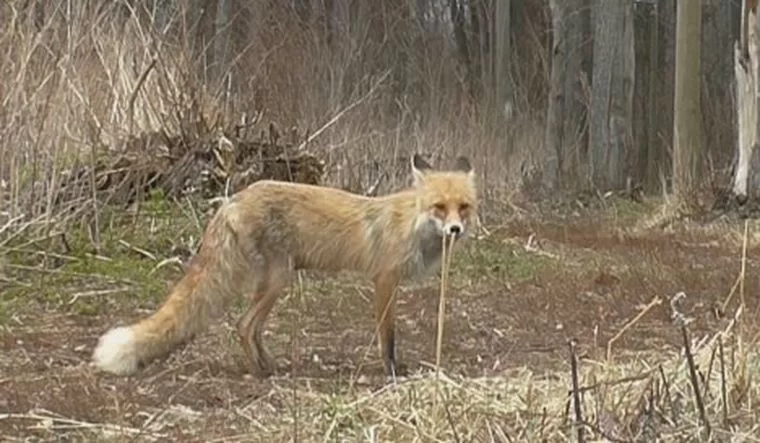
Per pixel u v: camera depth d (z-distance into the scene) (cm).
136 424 809
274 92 2167
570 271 1661
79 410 839
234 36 3356
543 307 1378
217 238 984
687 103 2805
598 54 3766
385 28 4156
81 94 1574
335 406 804
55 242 1444
